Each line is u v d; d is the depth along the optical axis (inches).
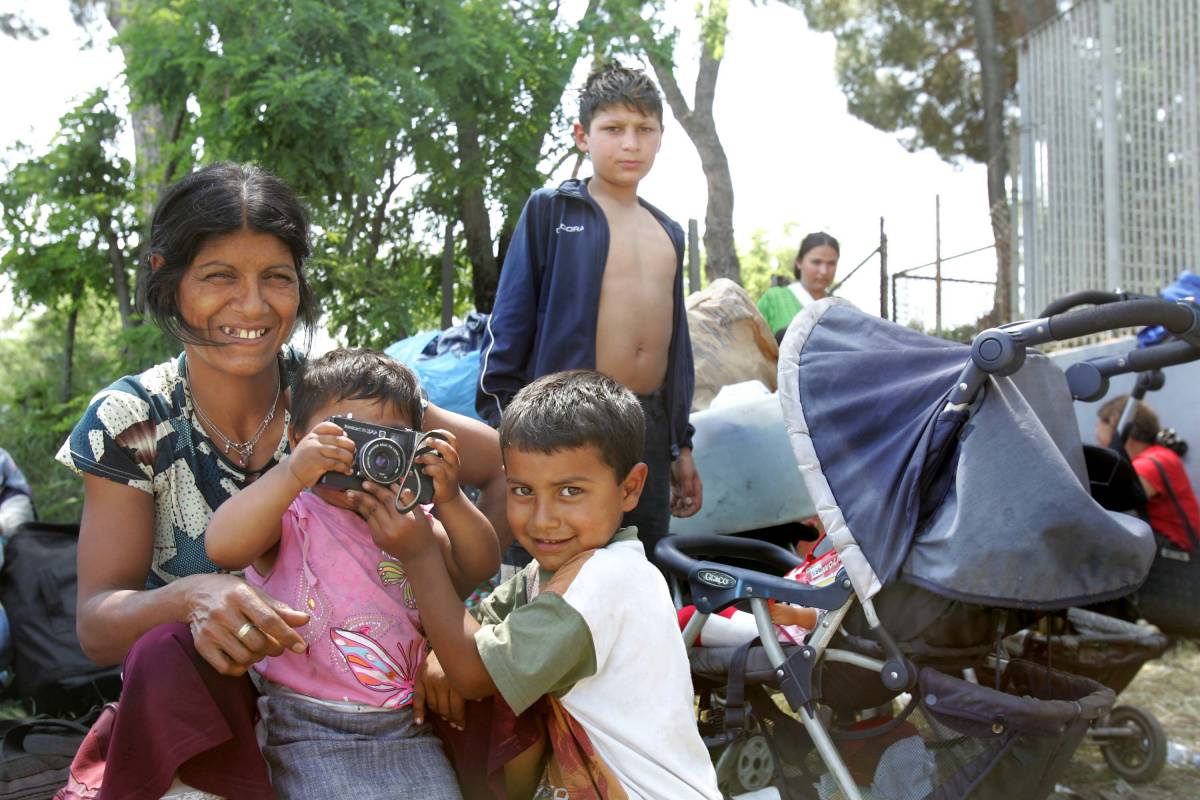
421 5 288.0
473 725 79.1
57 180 311.3
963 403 100.3
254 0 261.1
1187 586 150.8
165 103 282.5
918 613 100.9
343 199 290.5
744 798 106.7
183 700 67.7
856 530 102.4
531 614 74.9
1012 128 399.9
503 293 136.1
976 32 522.3
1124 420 170.4
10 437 334.3
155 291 80.7
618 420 79.7
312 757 72.8
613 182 139.0
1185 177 334.6
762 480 145.6
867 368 111.7
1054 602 97.1
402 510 73.2
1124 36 352.2
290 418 84.1
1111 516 97.6
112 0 367.2
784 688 101.5
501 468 94.0
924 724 100.7
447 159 298.4
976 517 96.7
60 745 121.3
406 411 82.4
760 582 103.0
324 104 256.4
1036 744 94.2
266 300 80.8
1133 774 145.3
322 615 76.0
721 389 182.4
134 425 80.6
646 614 77.5
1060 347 327.9
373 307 291.6
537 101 307.3
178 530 83.0
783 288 255.0
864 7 600.4
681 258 144.3
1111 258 350.6
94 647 76.4
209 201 78.7
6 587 157.8
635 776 74.6
